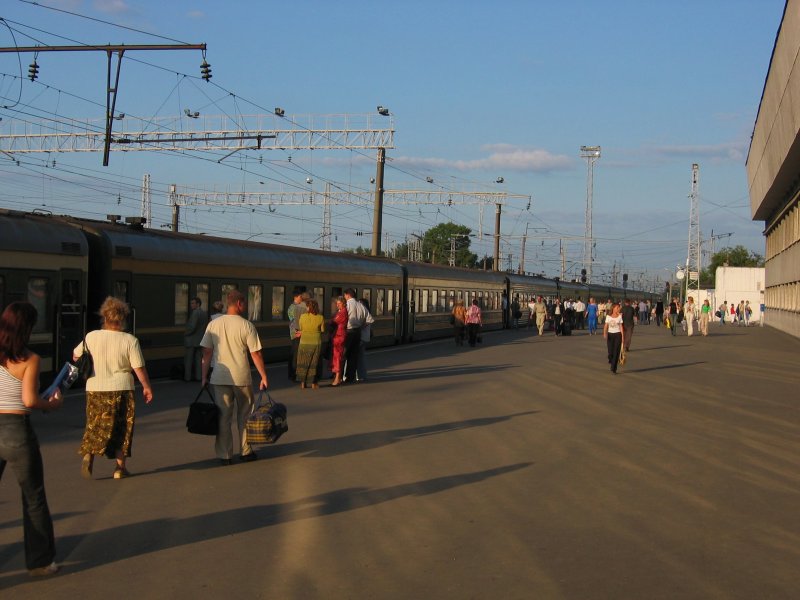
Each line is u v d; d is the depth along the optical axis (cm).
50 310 1619
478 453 1059
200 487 863
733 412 1462
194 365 1853
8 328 581
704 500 822
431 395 1669
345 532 700
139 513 759
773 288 5591
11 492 832
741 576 593
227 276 2191
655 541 679
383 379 1988
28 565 587
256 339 989
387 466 975
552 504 800
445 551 648
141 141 2908
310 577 586
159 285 1930
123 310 902
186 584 572
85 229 1778
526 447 1103
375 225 3875
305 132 3788
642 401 1605
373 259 3228
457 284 4159
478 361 2545
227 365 975
